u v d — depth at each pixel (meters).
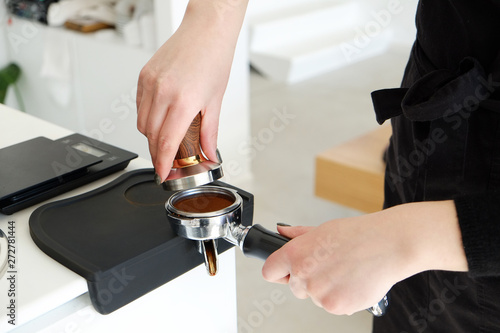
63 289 0.59
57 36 2.39
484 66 0.72
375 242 0.55
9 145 0.92
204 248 0.65
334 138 3.17
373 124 3.35
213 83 0.68
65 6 2.36
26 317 0.57
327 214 2.40
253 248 0.63
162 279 0.66
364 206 1.91
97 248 0.64
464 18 0.72
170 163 0.65
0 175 0.78
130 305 0.66
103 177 0.83
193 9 0.71
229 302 0.80
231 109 2.46
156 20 2.10
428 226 0.55
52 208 0.73
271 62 4.16
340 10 4.73
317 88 3.99
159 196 0.76
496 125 0.70
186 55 0.67
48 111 2.59
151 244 0.64
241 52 2.40
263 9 4.52
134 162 0.89
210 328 0.79
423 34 0.79
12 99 2.66
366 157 1.96
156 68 0.67
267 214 2.40
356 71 4.34
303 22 4.47
